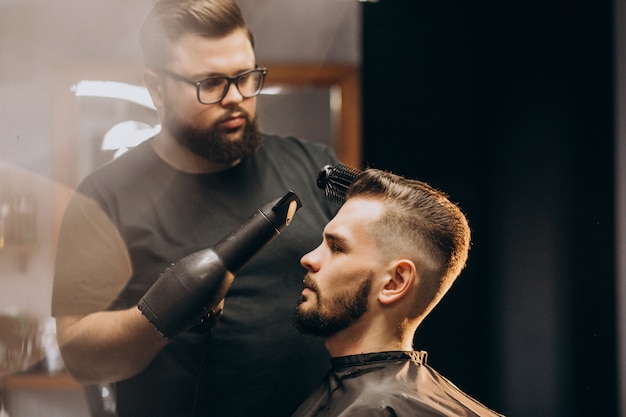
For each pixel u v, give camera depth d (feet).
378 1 9.17
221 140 4.40
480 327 8.63
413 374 3.87
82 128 6.55
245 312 4.50
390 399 3.71
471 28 9.10
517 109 8.54
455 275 3.99
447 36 9.13
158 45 4.40
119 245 4.54
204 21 4.29
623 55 7.77
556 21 8.23
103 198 4.60
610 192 7.82
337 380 3.93
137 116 6.58
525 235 8.41
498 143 8.71
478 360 8.63
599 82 7.92
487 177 8.82
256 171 4.76
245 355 4.50
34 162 6.41
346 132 9.22
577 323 7.97
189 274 3.68
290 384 4.58
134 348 3.94
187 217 4.57
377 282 3.85
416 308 3.92
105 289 4.50
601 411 7.77
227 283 3.75
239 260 3.76
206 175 4.62
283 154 4.94
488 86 8.88
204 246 4.52
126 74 6.67
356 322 3.90
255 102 4.56
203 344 4.43
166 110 4.44
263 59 8.99
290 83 9.09
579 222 8.02
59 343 4.45
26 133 6.43
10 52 6.44
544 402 8.06
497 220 8.68
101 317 4.16
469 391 8.63
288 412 4.58
